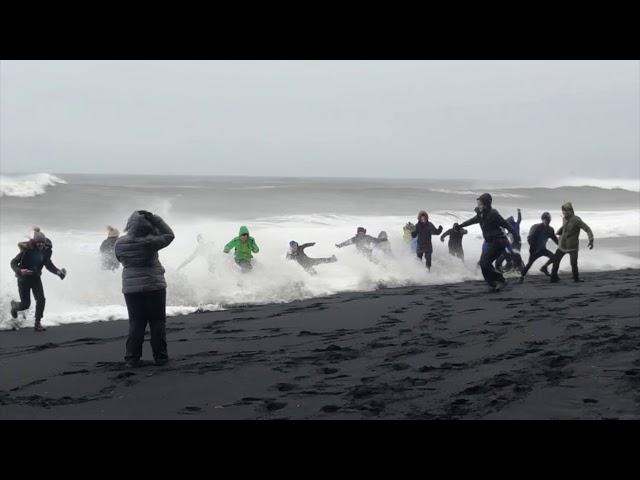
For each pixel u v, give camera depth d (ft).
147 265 27.86
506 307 40.91
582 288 50.65
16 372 27.14
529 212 141.49
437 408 20.48
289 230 78.48
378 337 32.68
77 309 43.96
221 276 53.01
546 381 22.98
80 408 21.80
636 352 27.09
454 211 134.41
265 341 32.68
